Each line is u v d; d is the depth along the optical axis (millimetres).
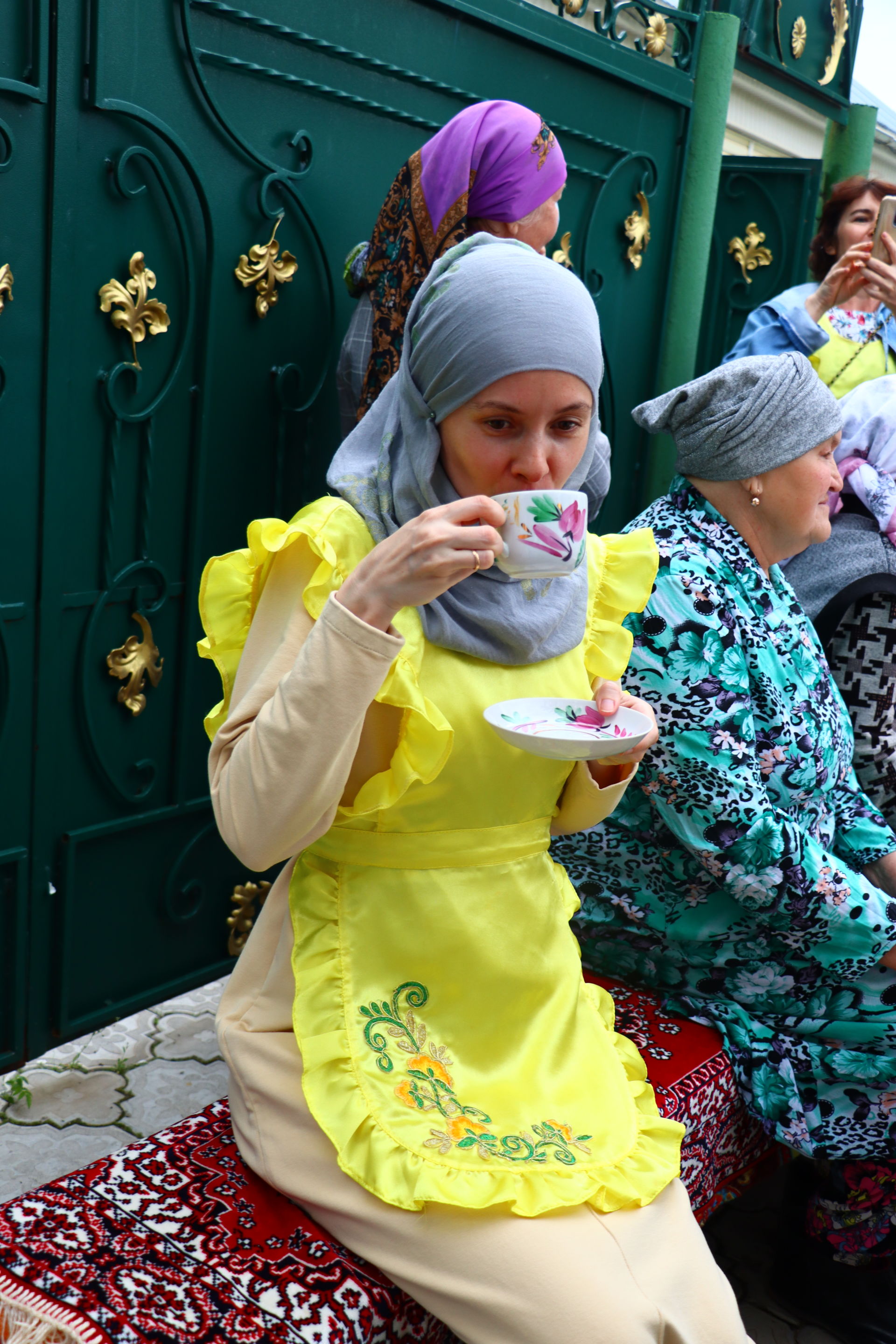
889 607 2492
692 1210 1839
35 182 2082
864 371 3219
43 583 2246
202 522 2527
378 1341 1256
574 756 1253
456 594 1377
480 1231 1237
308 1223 1344
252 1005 1480
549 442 1330
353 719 1202
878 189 3322
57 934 2453
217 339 2469
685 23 3461
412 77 2701
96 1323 1170
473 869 1432
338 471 1408
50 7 2021
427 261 2311
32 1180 2086
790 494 1942
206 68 2297
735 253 4207
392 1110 1303
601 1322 1181
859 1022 1911
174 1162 1437
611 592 1595
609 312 3525
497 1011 1445
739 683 1848
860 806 2133
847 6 3965
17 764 2303
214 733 1443
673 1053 1859
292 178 2506
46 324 2146
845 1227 1984
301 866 1459
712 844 1820
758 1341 2010
